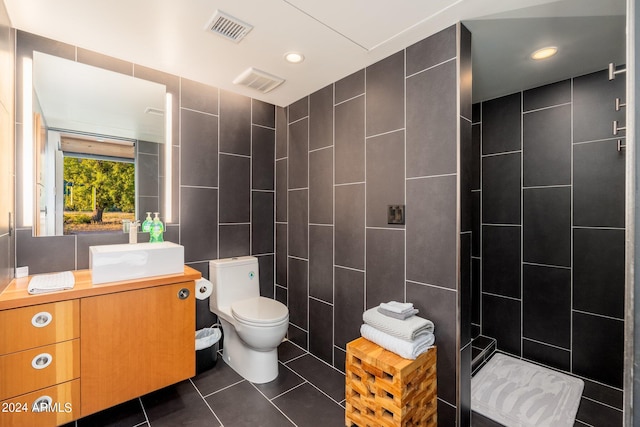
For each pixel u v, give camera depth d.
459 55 1.56
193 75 2.23
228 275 2.43
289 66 2.06
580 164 2.17
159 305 1.76
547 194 2.32
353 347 1.65
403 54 1.83
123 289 1.63
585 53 1.85
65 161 1.91
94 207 2.01
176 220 2.33
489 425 1.72
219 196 2.55
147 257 1.78
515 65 2.01
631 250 0.79
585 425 1.71
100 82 2.01
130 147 2.13
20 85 1.75
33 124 1.79
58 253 1.88
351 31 1.65
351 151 2.17
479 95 2.54
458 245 1.57
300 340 2.65
